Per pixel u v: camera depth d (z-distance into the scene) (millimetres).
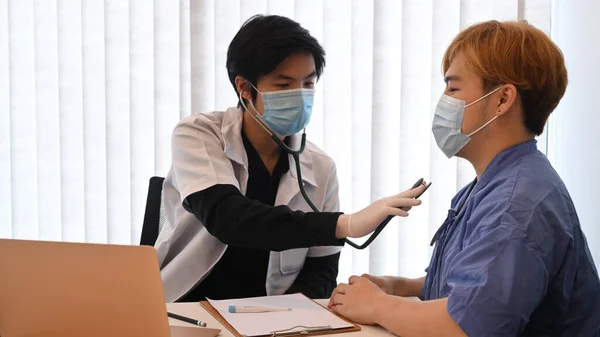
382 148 2512
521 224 1119
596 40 2355
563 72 1260
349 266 2529
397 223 2510
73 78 2533
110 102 2520
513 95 1233
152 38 2498
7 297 983
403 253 2521
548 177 1202
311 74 1677
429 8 2475
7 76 2547
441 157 2502
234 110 1796
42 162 2568
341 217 1441
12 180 2572
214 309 1350
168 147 2527
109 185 2547
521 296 1082
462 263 1148
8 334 980
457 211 1344
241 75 1689
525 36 1238
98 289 973
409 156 2506
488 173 1259
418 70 2494
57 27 2506
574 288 1210
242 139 1753
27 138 2570
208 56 2502
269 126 1703
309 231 1451
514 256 1098
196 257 1710
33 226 2605
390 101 2506
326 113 2500
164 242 1771
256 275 1752
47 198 2582
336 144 2514
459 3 2465
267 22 1653
